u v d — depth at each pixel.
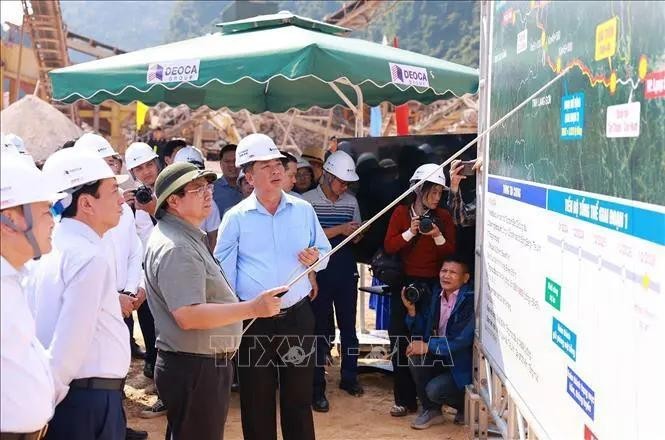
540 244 3.54
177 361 3.60
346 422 5.65
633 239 2.46
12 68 26.02
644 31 2.38
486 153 4.81
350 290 6.16
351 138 6.55
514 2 4.08
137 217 5.93
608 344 2.68
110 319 3.19
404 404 5.79
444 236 5.50
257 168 4.31
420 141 6.18
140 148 6.11
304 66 5.34
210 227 6.18
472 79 6.76
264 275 4.31
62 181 3.06
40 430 2.59
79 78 6.20
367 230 6.41
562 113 3.22
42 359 2.61
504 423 4.42
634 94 2.46
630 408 2.49
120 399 3.26
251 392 4.35
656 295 2.29
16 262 2.45
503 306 4.34
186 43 6.73
